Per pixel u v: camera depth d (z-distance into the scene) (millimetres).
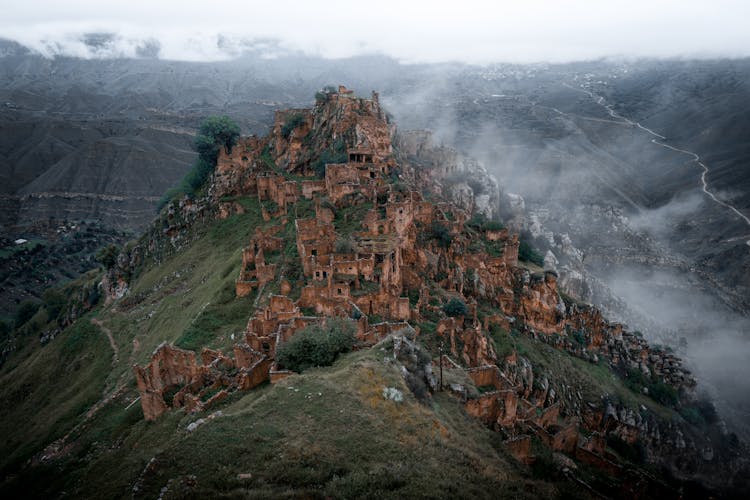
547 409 65938
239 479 38281
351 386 47438
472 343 83125
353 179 114000
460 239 115625
